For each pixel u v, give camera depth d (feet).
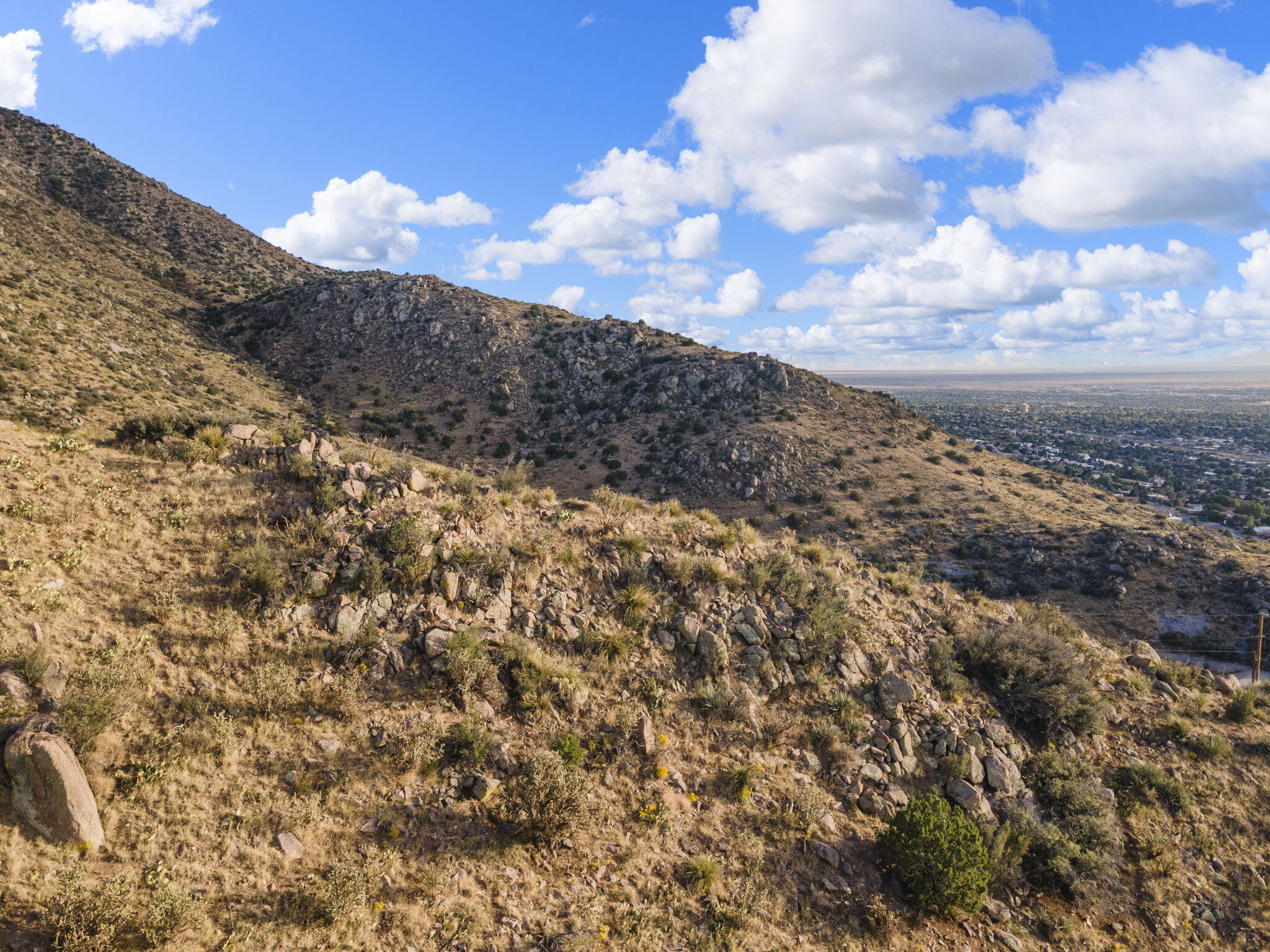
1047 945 34.81
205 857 26.21
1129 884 39.45
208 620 35.78
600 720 38.88
